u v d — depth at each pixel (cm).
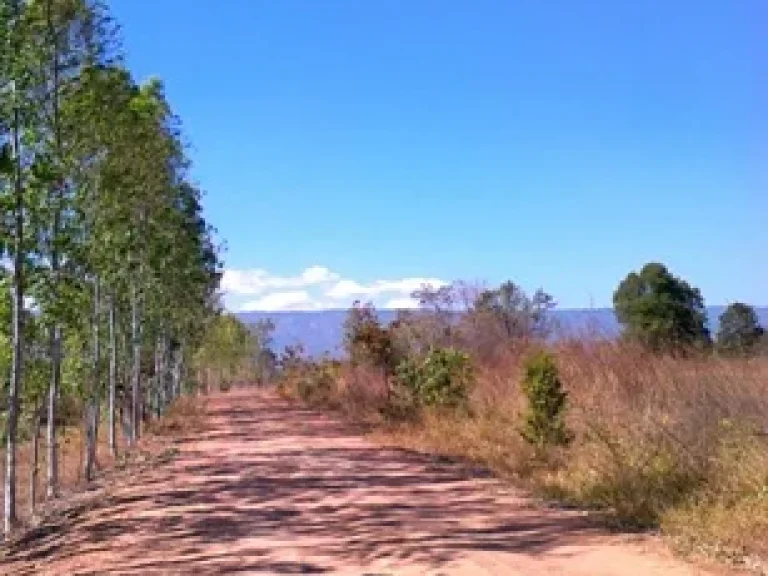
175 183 3106
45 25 1723
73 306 1828
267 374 10294
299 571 932
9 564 1215
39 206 1600
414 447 2161
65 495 1978
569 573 859
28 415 2025
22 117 1548
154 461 2323
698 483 1109
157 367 4119
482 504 1289
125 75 2077
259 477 1752
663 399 1404
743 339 1716
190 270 3609
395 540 1059
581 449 1491
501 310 2803
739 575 815
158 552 1095
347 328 3856
